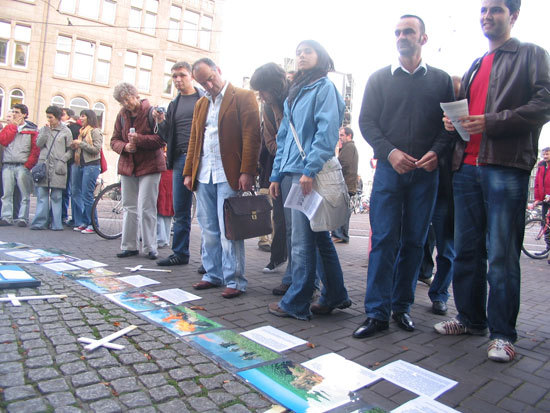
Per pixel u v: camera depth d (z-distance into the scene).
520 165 2.45
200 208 3.82
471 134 2.62
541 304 3.83
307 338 2.66
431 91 2.78
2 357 2.06
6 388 1.79
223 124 3.59
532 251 7.39
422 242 2.95
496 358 2.42
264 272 4.58
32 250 4.85
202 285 3.69
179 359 2.20
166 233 6.01
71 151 6.63
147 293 3.40
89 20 23.94
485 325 2.89
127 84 4.66
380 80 2.90
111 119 24.77
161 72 26.55
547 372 2.31
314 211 2.78
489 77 2.60
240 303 3.34
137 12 25.61
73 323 2.58
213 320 2.88
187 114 4.38
